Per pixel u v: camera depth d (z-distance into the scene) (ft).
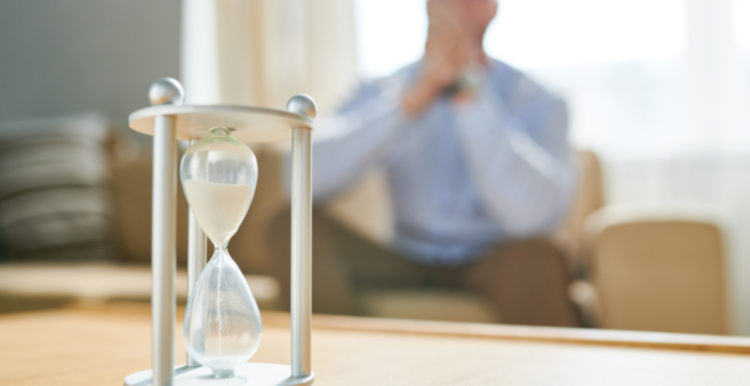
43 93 12.34
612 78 9.46
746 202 8.91
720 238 5.74
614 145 9.40
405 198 6.52
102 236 8.13
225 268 1.68
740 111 8.99
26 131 8.54
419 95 6.32
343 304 5.29
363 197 8.05
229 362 1.62
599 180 7.94
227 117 1.53
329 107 10.87
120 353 2.33
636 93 9.36
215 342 1.60
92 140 8.80
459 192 6.34
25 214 7.91
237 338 1.61
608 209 8.41
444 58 6.31
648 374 1.93
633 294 5.85
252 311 1.65
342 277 5.35
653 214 6.00
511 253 5.16
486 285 5.25
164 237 1.48
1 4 12.64
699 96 9.12
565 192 6.15
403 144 6.52
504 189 5.96
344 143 6.33
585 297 6.46
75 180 8.21
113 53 11.99
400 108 6.35
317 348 2.43
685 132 9.16
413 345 2.50
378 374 1.93
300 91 11.12
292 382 1.62
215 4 11.57
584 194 7.82
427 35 6.45
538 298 4.99
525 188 5.99
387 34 10.78
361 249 5.50
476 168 6.06
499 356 2.26
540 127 6.70
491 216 6.17
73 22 12.26
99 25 12.09
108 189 8.46
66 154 8.34
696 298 5.71
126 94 11.85
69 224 7.97
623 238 5.91
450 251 6.11
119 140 9.35
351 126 6.47
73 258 7.91
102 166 8.64
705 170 9.05
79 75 12.15
